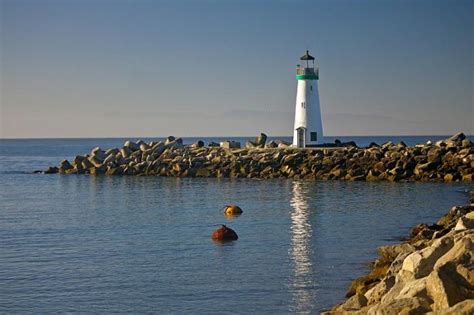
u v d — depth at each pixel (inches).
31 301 1059.3
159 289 1119.6
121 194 2723.9
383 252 1168.8
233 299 1051.3
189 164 3444.9
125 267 1288.1
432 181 2849.4
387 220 1843.0
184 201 2409.0
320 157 3181.6
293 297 1053.8
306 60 3513.8
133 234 1684.3
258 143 3654.0
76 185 3181.6
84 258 1378.0
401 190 2573.8
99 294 1094.4
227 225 1809.8
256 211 2092.8
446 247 757.3
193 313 983.6
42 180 3506.4
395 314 629.3
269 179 3127.5
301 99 3476.9
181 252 1430.9
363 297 819.4
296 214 2005.4
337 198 2380.7
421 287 658.2
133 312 995.3
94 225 1856.5
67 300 1061.8
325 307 994.1
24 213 2165.4
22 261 1353.3
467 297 621.9
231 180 3149.6
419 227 1497.3
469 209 1530.5
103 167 3752.5
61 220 1974.7
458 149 2992.1
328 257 1347.2
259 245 1497.3
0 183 3380.9
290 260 1327.5
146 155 3740.2
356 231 1667.1
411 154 3029.0
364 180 2960.1
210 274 1219.2
